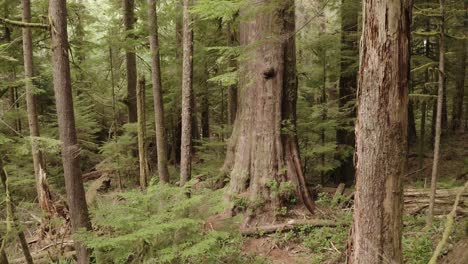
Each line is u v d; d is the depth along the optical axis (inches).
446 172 438.6
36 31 400.8
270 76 285.3
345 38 408.8
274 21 276.4
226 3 203.0
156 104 329.4
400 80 135.0
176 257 169.6
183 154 295.6
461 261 162.4
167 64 505.0
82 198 221.8
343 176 418.6
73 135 219.0
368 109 139.6
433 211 264.8
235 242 237.1
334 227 263.4
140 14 464.8
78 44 445.1
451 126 630.5
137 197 186.9
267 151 287.3
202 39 473.1
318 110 395.5
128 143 434.9
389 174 138.9
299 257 234.5
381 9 132.1
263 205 278.7
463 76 567.2
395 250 143.4
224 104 694.5
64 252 258.5
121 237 157.3
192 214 188.4
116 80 523.8
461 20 383.9
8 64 377.7
